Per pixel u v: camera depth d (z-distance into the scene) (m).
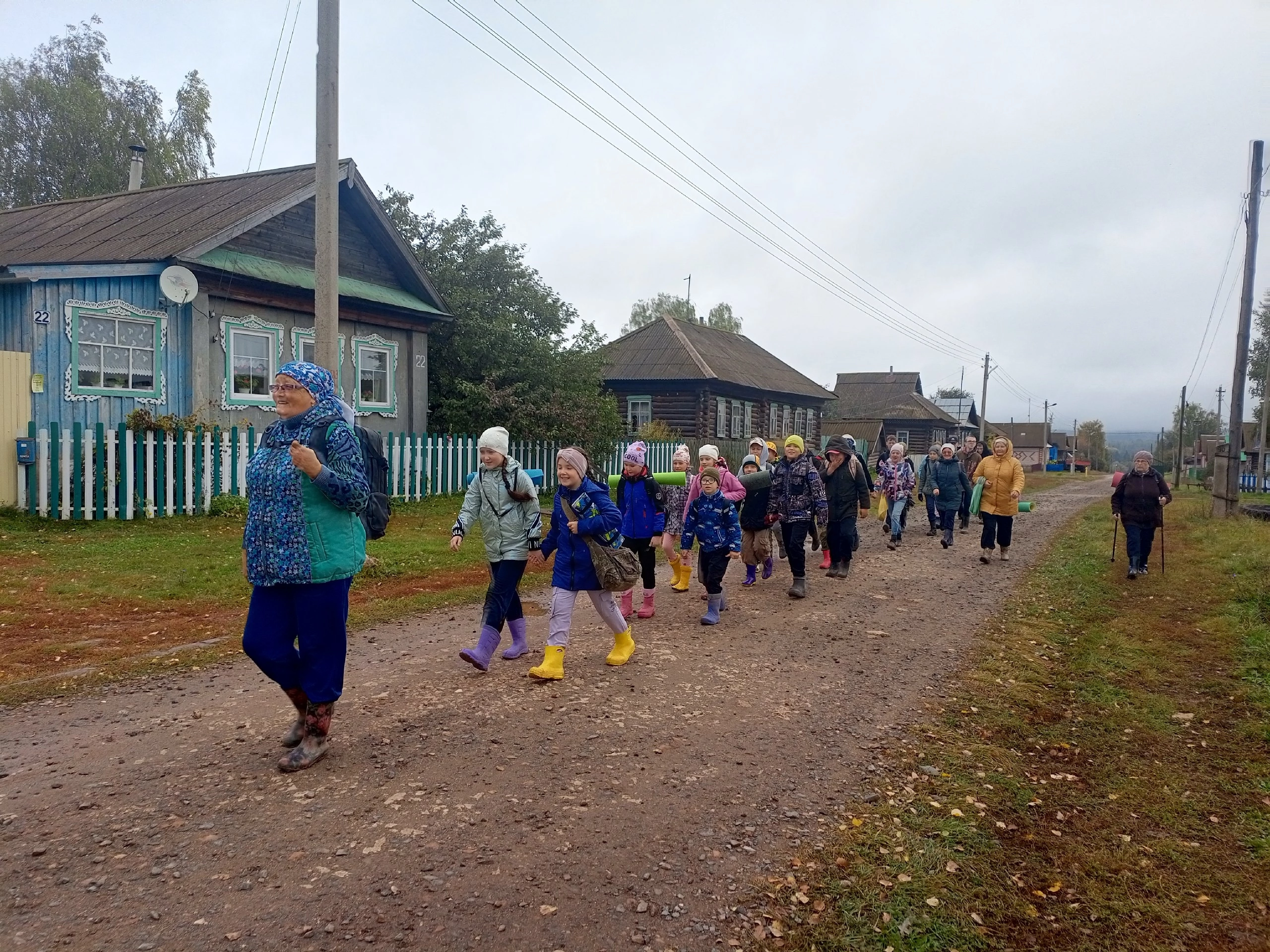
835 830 3.58
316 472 3.73
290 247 16.30
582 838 3.44
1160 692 5.73
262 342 15.70
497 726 4.69
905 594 9.07
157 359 13.80
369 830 3.44
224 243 14.55
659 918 2.91
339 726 4.63
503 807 3.69
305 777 3.94
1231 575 9.95
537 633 7.00
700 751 4.43
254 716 4.77
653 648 6.52
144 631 6.64
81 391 12.77
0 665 5.67
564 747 4.41
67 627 6.67
